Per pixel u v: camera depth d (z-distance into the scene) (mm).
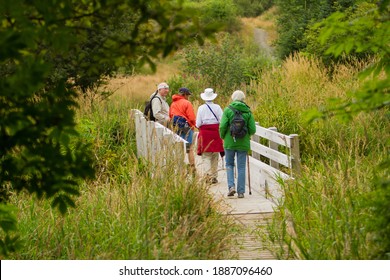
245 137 16484
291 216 11719
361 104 7320
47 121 6828
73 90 7172
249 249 11625
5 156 7289
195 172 12703
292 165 15992
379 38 7680
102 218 11148
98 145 18438
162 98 19781
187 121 18750
